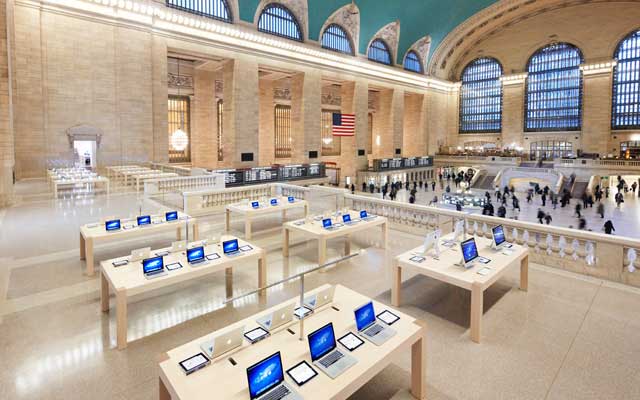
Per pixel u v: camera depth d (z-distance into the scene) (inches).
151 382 153.2
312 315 159.2
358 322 144.6
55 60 756.6
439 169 1782.7
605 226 682.2
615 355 175.8
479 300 186.9
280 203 418.6
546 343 186.1
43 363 164.9
